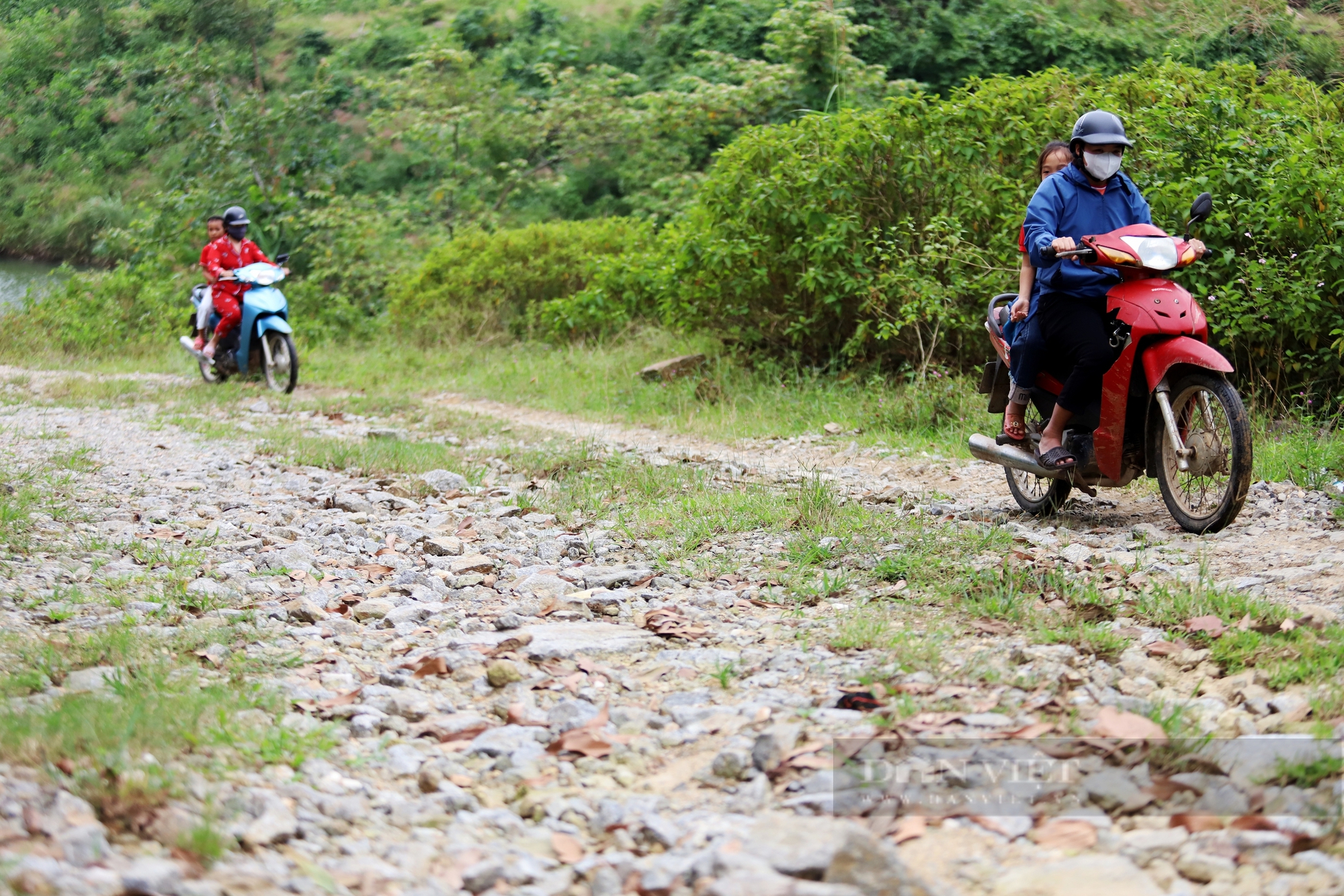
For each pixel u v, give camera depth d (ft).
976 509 20.53
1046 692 10.94
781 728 10.03
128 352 53.57
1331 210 26.48
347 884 7.87
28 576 15.70
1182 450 17.26
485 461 26.27
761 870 7.46
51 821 8.05
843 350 35.27
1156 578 14.84
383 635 13.92
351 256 68.44
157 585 15.62
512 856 8.37
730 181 36.83
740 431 30.73
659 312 44.55
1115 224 18.17
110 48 137.59
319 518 20.45
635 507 20.84
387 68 132.16
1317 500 18.75
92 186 126.62
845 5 81.56
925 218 34.35
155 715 10.14
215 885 7.47
